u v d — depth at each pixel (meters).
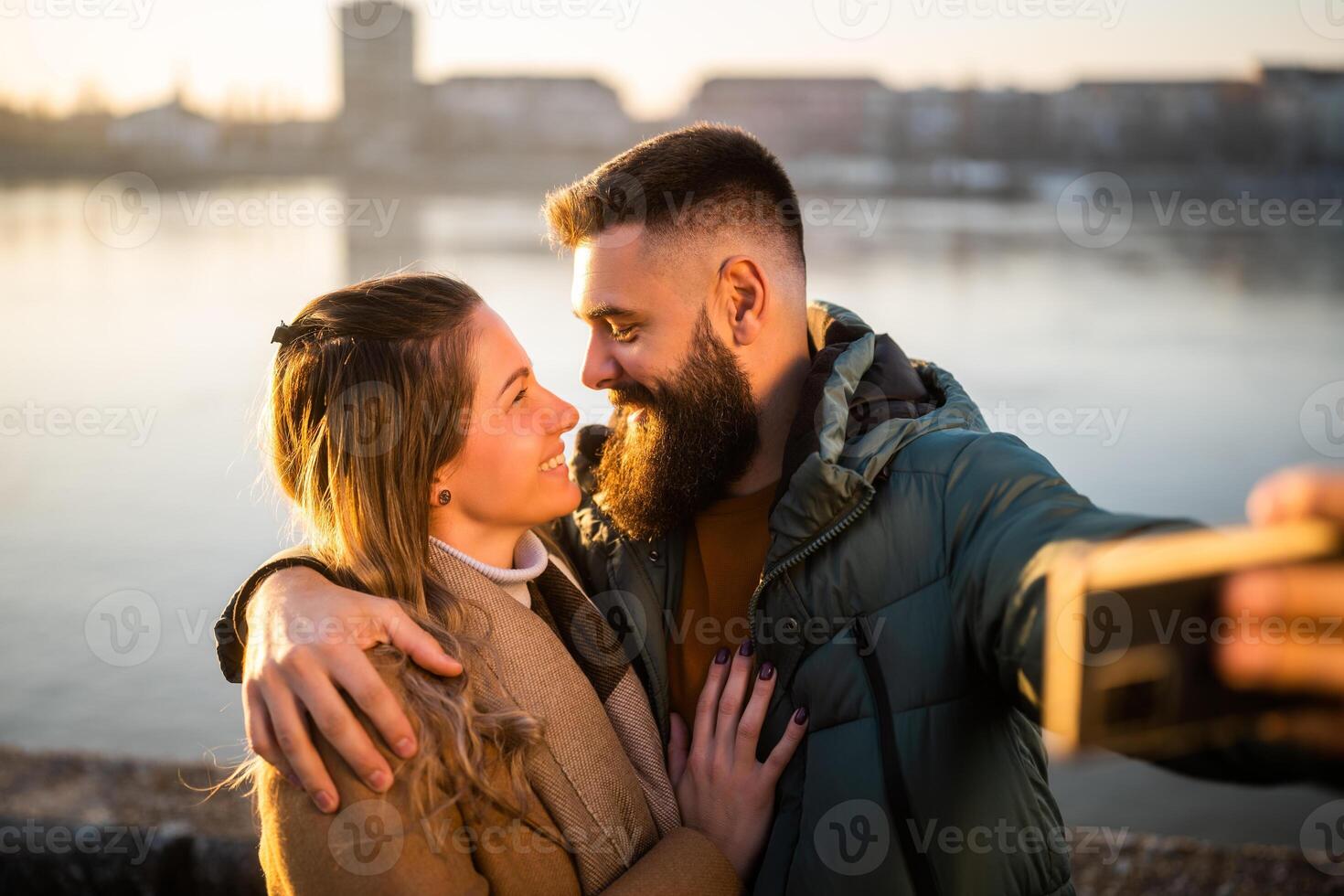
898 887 1.42
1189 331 27.11
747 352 1.71
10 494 11.63
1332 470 0.63
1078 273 43.41
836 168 89.44
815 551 1.51
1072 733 0.81
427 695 1.37
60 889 2.57
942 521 1.42
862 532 1.48
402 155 96.56
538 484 1.61
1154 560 0.74
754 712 1.58
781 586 1.55
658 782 1.66
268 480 1.73
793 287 1.75
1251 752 0.67
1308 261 49.38
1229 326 27.97
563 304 26.81
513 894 1.42
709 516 1.79
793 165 88.25
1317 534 0.63
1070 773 5.38
